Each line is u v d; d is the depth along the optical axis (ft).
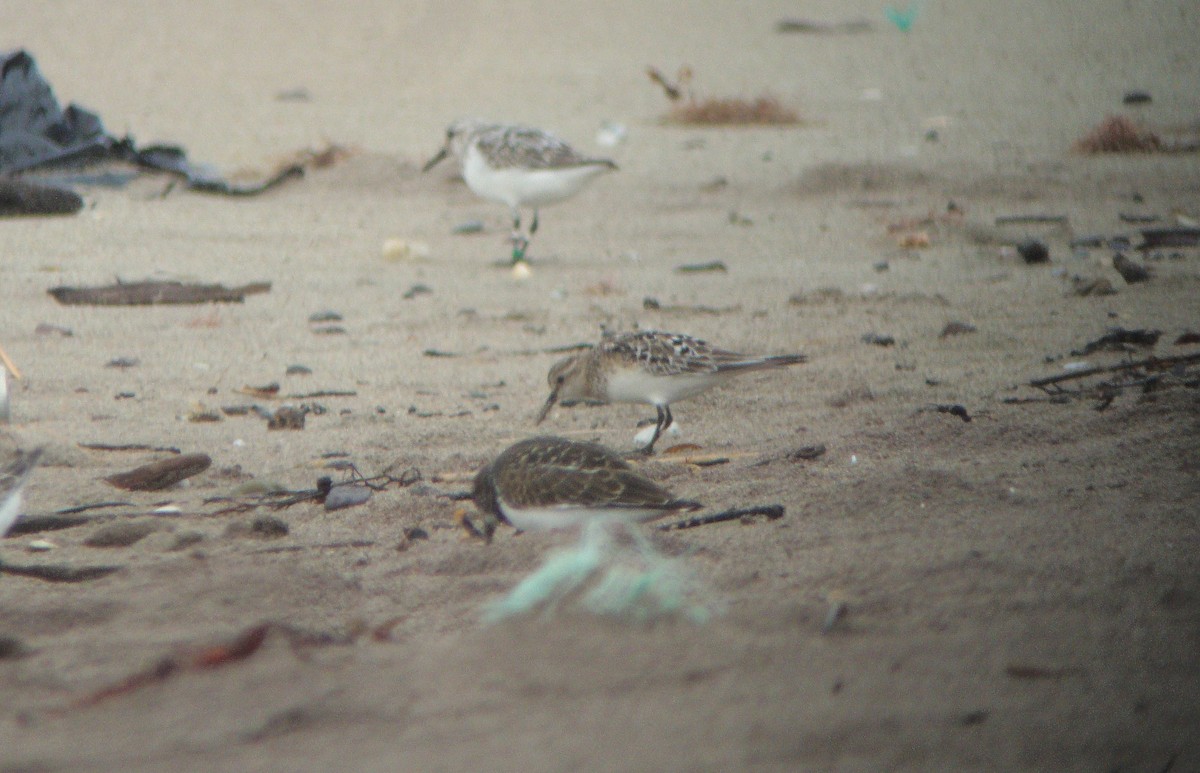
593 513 25.73
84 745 14.62
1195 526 24.85
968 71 131.13
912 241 66.74
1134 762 14.15
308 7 182.80
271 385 41.96
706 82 131.44
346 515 29.40
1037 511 26.27
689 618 18.67
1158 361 37.93
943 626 19.13
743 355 34.68
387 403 40.47
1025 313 51.01
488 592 23.12
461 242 70.49
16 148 80.94
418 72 140.97
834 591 21.12
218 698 15.85
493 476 27.20
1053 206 75.15
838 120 109.19
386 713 15.11
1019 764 13.97
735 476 31.24
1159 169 82.43
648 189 84.12
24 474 25.25
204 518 29.25
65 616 21.22
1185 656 17.71
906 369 42.93
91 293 53.67
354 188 84.33
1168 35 137.90
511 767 13.42
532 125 107.76
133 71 138.72
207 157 92.32
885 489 27.86
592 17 180.45
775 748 13.97
